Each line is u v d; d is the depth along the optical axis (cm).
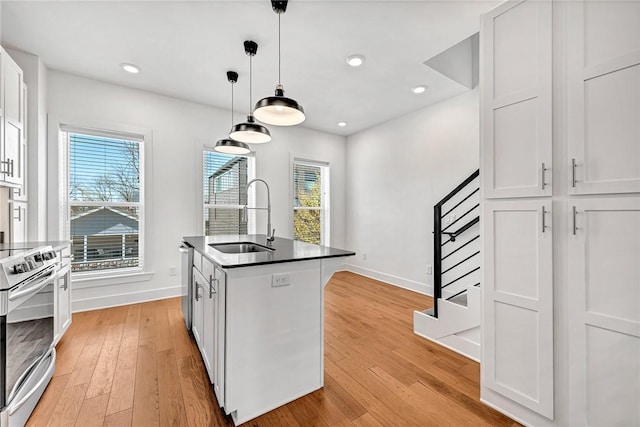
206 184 393
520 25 152
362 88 334
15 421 141
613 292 125
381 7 202
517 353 155
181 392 178
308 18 214
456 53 317
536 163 146
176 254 362
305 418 159
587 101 130
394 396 177
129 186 341
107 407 164
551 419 142
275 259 165
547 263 143
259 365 161
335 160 525
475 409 166
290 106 182
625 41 120
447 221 362
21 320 156
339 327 281
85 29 228
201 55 266
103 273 325
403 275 425
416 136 405
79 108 304
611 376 125
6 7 202
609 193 125
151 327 272
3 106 210
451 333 238
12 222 235
